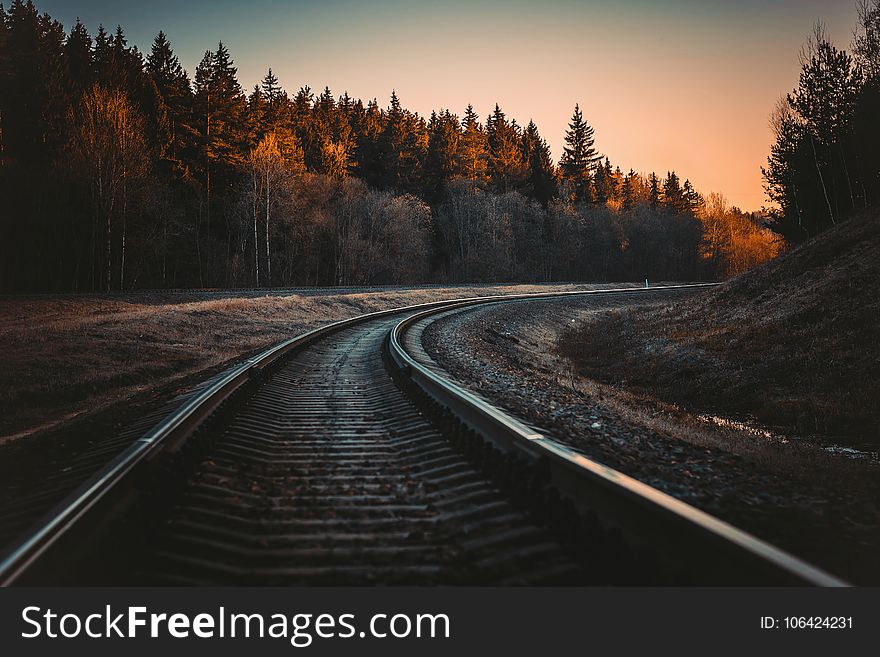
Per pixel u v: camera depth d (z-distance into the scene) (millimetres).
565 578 2980
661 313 31047
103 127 39750
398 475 5066
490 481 4629
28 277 38625
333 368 12562
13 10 53281
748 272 31828
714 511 4598
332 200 61438
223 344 18969
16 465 6094
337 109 83312
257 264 48469
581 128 106812
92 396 12234
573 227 83625
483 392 9750
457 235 73125
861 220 26188
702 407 15781
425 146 89625
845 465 9008
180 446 5418
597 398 13227
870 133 34375
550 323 34156
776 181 43250
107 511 3707
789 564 2295
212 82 53594
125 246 43281
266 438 6418
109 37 61531
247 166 51656
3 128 44875
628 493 3209
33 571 2795
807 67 39812
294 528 3803
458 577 3086
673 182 125500
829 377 15047
